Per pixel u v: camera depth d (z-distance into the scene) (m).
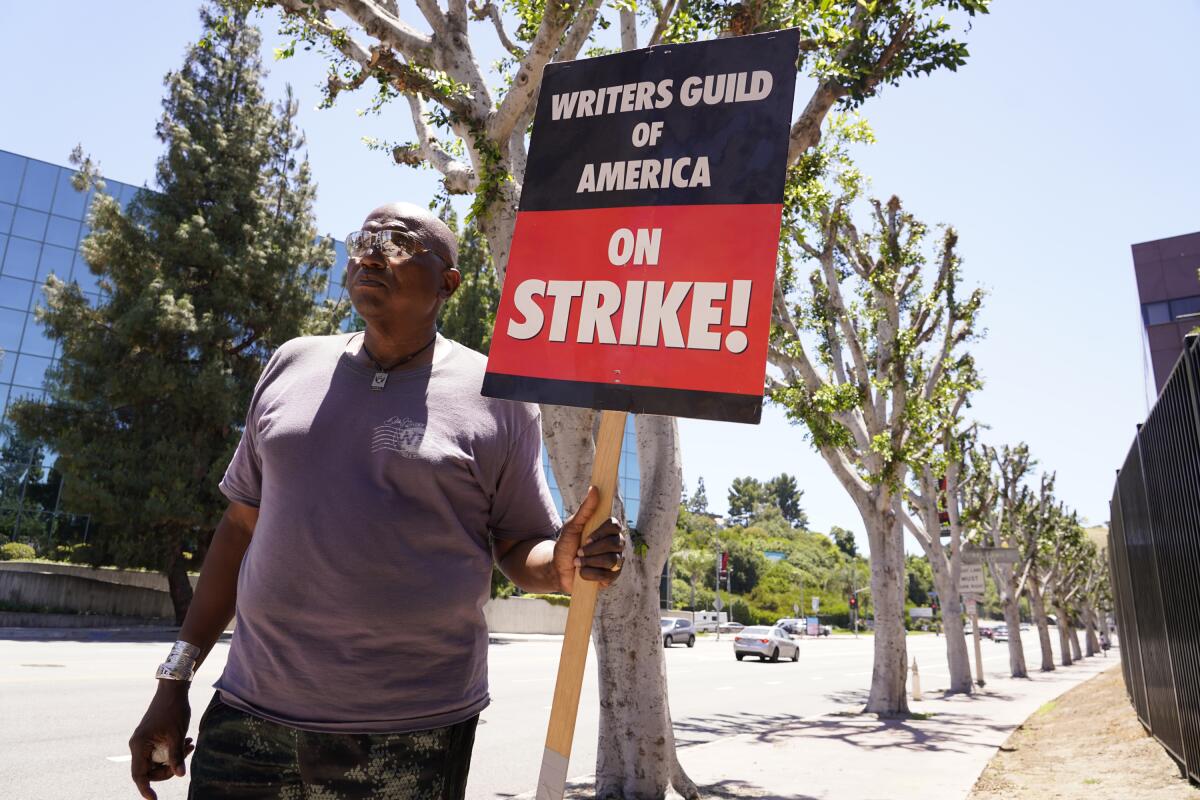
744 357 1.85
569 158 2.21
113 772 6.54
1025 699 18.16
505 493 2.06
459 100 6.19
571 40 6.40
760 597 84.00
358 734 1.75
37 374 32.00
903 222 16.77
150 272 22.66
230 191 23.67
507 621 36.66
